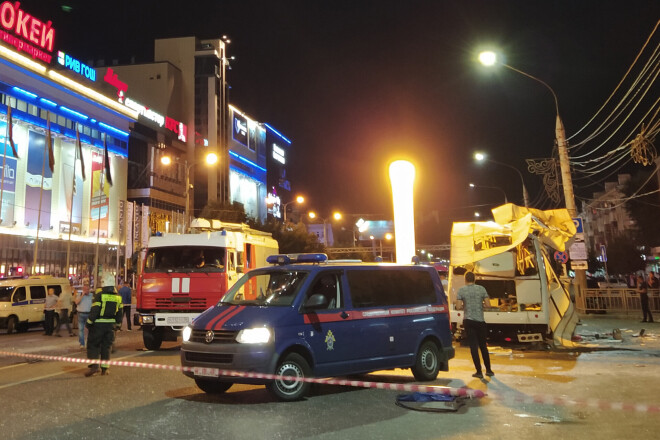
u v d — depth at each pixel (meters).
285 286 7.77
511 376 9.13
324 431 5.65
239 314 7.30
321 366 7.42
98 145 58.06
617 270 59.12
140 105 71.19
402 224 11.77
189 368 7.17
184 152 81.38
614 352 11.91
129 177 67.31
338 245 86.62
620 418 6.12
